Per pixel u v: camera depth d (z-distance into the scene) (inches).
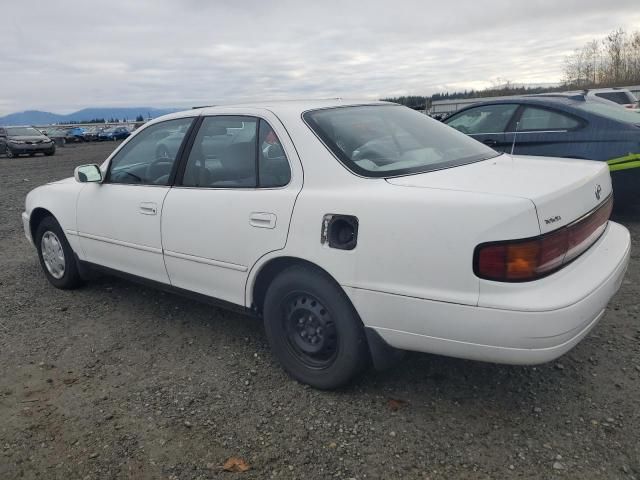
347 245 109.3
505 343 95.7
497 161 130.0
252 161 129.6
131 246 158.2
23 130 1023.0
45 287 200.8
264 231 122.2
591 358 131.0
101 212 166.6
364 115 136.7
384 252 104.2
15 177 597.0
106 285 199.5
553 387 120.3
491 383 123.7
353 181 113.0
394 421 111.7
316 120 125.5
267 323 128.0
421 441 105.2
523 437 104.7
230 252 130.5
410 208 102.0
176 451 105.2
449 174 114.3
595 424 107.0
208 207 134.6
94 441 109.1
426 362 134.0
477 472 96.3
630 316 151.8
